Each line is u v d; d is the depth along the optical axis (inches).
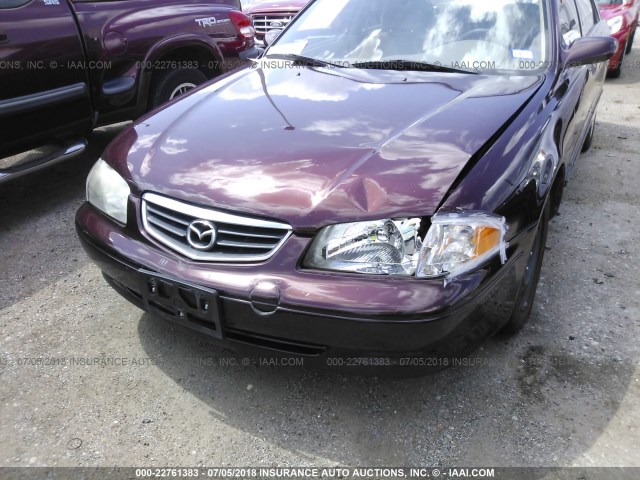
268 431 82.2
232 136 90.3
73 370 93.9
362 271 72.2
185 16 178.4
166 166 86.3
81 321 106.3
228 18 195.6
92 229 91.2
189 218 80.3
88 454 78.6
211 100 106.5
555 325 103.7
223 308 76.4
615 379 90.6
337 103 98.7
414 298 69.5
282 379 91.6
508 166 82.7
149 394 89.0
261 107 100.0
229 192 78.5
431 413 84.7
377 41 122.3
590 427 81.6
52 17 141.8
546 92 104.3
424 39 119.6
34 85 140.1
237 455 78.5
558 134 102.0
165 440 80.9
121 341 100.7
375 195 74.5
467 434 81.0
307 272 73.4
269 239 75.7
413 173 77.1
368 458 77.7
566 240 135.1
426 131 86.9
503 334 99.0
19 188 166.4
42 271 123.6
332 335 72.2
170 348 98.7
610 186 165.9
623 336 100.7
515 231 81.4
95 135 206.2
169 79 177.9
